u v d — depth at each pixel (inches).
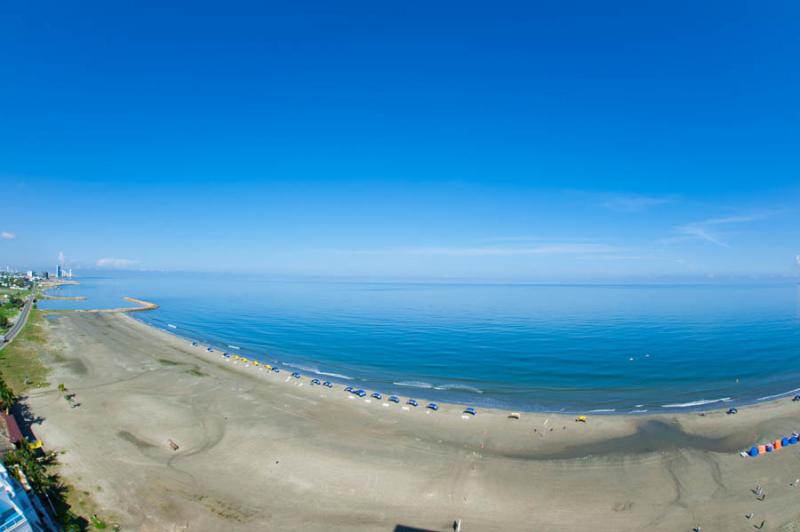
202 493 1708.9
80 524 1477.6
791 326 7086.6
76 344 4648.1
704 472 1985.7
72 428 2282.2
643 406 3112.7
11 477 1525.6
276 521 1555.1
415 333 6314.0
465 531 1536.7
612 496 1780.3
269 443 2170.3
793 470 1988.2
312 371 4010.8
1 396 2367.1
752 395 3400.6
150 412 2568.9
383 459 2044.8
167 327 6683.1
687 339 5812.0
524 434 2427.4
